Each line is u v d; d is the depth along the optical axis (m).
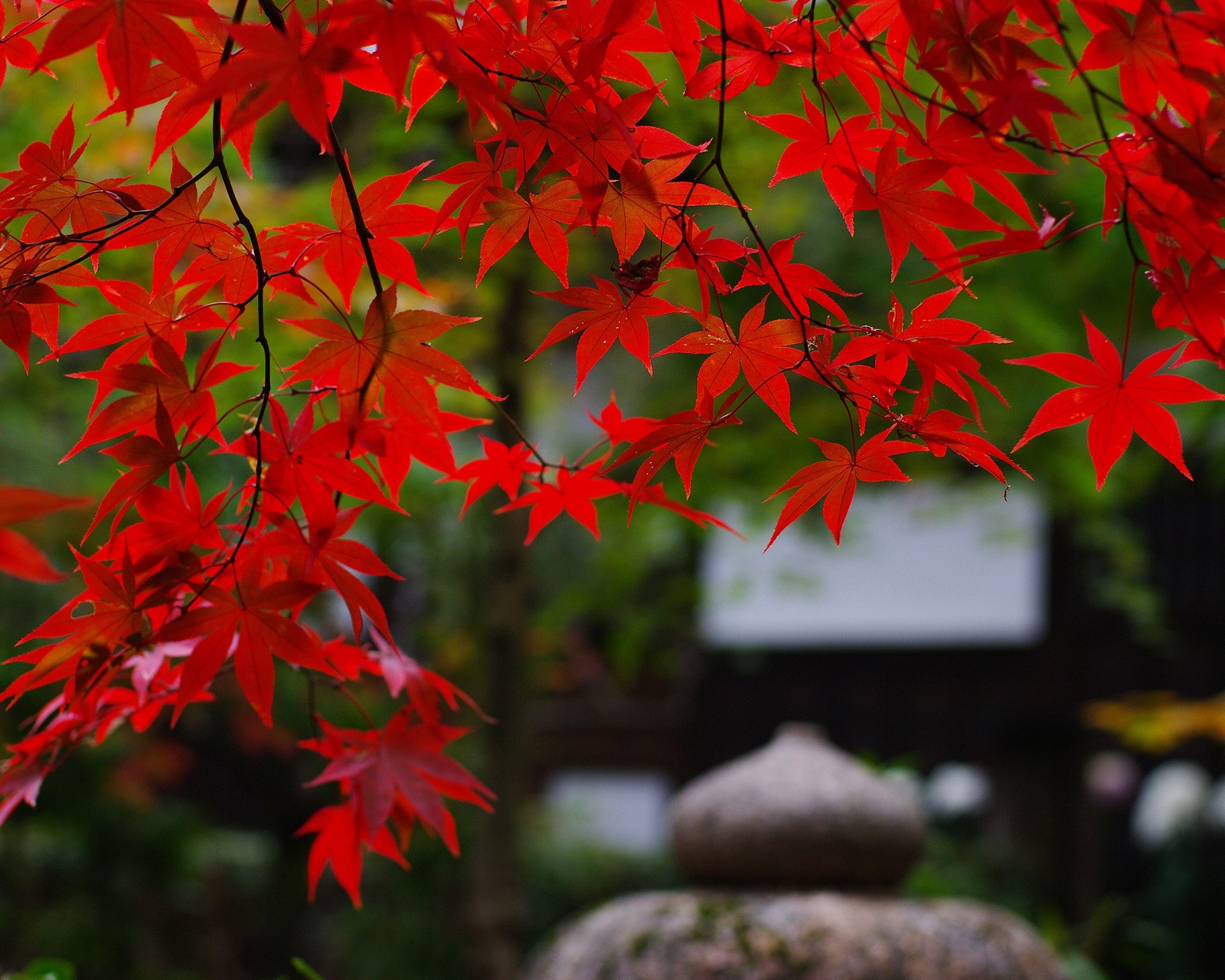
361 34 0.75
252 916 6.76
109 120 2.67
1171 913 7.04
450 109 3.17
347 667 1.22
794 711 8.27
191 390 0.97
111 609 0.94
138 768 5.72
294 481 0.95
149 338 1.07
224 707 5.86
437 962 6.00
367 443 0.95
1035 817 7.02
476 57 0.95
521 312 4.45
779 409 1.02
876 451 0.98
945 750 7.94
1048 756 7.07
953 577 8.06
